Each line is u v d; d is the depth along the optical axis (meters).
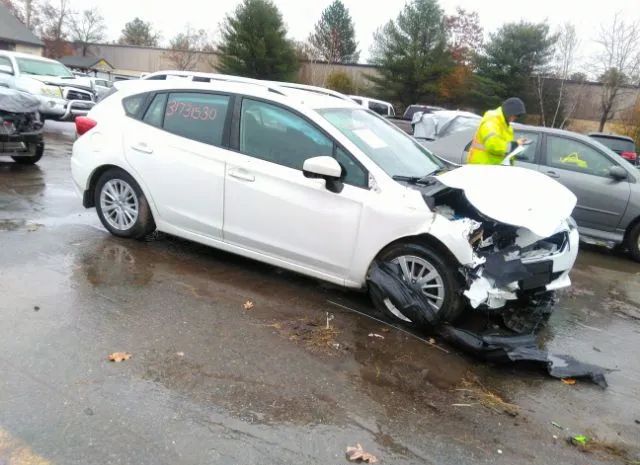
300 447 2.81
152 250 5.41
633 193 7.48
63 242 5.37
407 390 3.43
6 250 4.98
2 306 3.92
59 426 2.76
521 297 4.60
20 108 8.48
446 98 41.94
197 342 3.72
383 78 43.56
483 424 3.17
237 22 42.56
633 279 6.76
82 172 5.62
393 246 4.27
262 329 4.02
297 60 44.28
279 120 4.68
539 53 38.44
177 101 5.19
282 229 4.61
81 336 3.63
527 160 7.95
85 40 63.84
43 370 3.21
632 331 4.92
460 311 4.11
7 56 15.53
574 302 5.56
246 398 3.16
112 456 2.60
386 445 2.90
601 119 33.16
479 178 4.42
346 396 3.29
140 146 5.23
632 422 3.38
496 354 3.80
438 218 4.05
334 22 61.09
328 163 4.16
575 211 7.78
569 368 3.87
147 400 3.04
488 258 4.11
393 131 5.36
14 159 9.30
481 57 40.16
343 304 4.61
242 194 4.73
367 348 3.90
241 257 5.49
